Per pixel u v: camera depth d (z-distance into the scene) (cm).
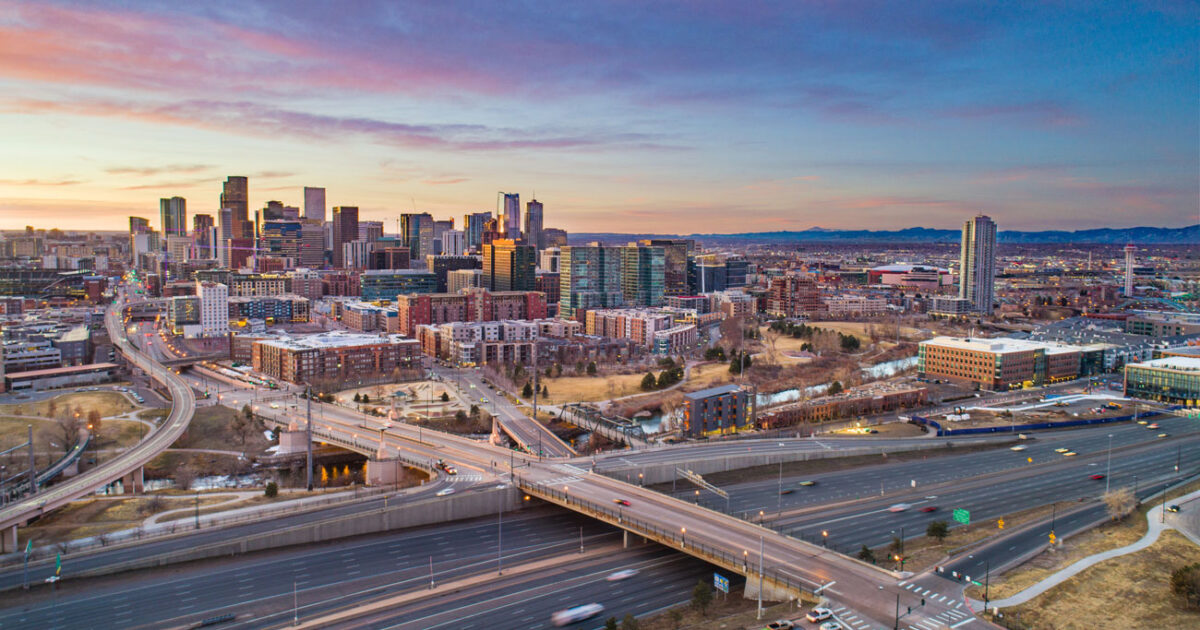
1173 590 17138
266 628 17562
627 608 18638
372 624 17825
